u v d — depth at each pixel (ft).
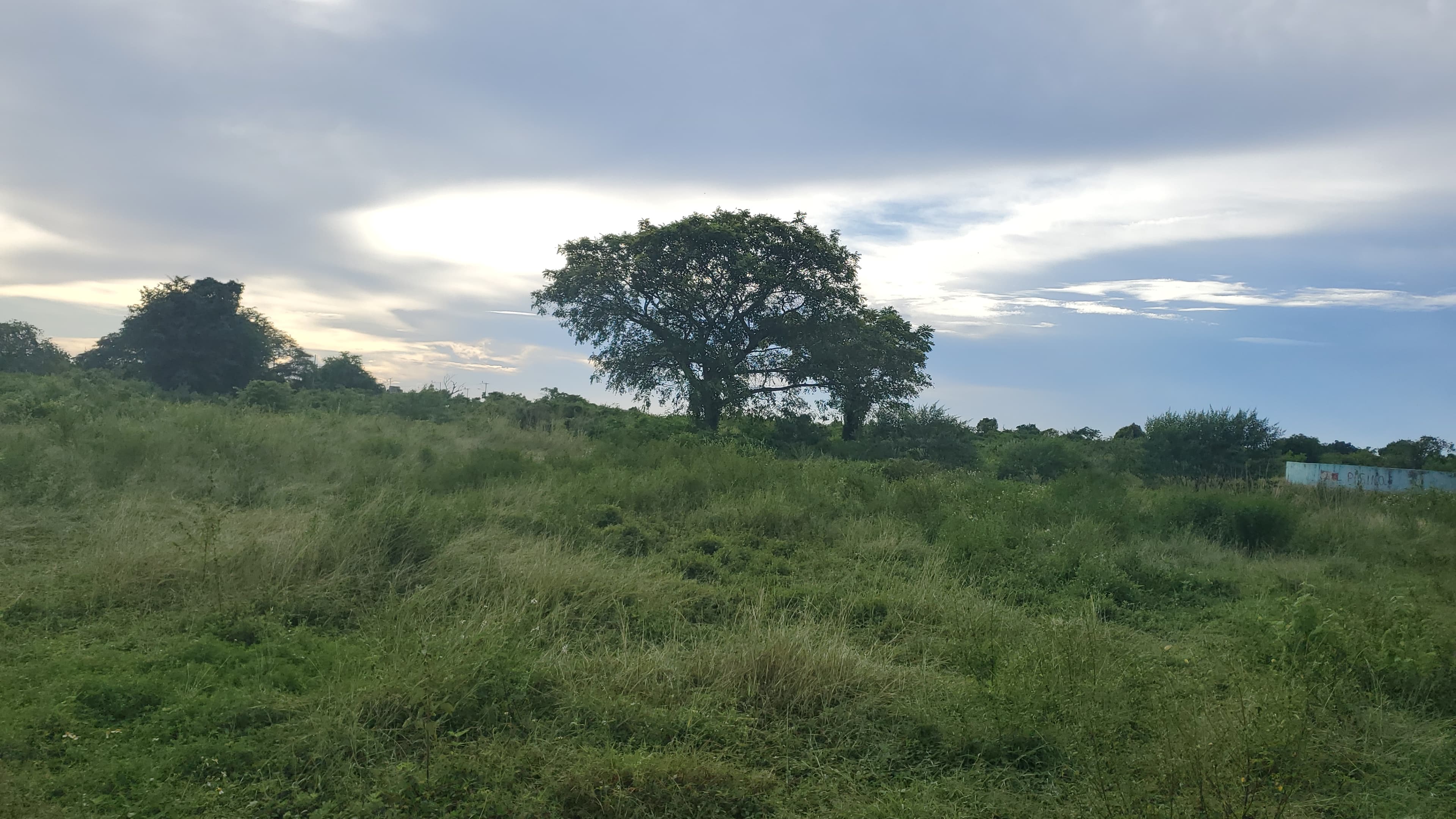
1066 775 13.65
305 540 22.47
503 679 14.82
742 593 23.44
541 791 12.03
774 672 16.35
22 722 13.07
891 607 22.57
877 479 43.32
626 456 48.67
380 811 11.39
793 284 103.76
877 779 13.46
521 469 40.09
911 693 16.15
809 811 12.41
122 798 11.46
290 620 19.24
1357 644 17.87
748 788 12.64
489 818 11.44
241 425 43.86
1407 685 17.33
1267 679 15.33
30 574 21.20
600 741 13.76
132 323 113.50
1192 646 21.12
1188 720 13.70
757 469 41.86
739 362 108.78
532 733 13.76
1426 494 54.54
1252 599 26.63
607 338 108.17
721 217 104.32
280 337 128.16
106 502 28.68
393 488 34.27
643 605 21.27
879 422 104.01
